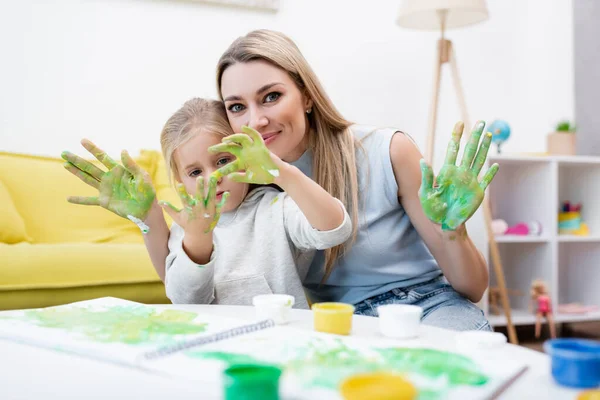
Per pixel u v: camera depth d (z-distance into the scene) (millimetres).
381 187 1067
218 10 2279
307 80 1048
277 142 1020
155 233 934
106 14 2131
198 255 868
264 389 380
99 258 1455
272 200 1045
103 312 687
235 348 530
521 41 2674
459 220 763
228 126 1063
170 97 2230
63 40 2074
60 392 433
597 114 2588
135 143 2184
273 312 677
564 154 2273
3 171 1769
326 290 1126
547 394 425
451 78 2564
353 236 1037
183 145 1023
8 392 433
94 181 859
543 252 2207
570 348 474
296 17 2377
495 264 2039
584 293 2445
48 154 2061
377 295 1073
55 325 616
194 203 825
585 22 2539
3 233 1581
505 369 468
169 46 2221
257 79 999
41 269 1366
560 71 2543
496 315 2168
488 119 2621
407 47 2525
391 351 520
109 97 2145
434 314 967
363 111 2461
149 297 1512
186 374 459
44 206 1767
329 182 1060
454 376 447
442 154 2533
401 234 1078
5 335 590
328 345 541
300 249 1033
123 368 491
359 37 2457
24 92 2029
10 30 2006
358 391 377
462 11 2193
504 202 2439
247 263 990
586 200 2402
